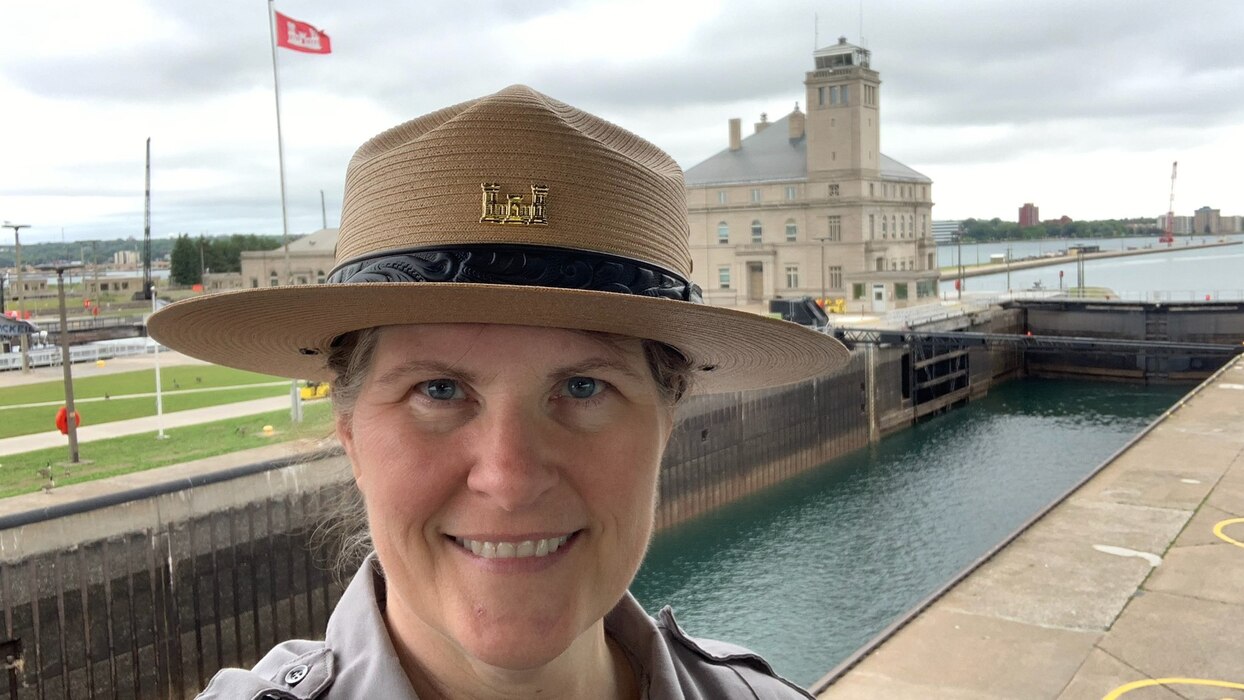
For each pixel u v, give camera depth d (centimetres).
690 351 169
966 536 3116
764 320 146
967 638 1103
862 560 2892
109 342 5600
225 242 12988
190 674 1802
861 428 4797
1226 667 1024
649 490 151
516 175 131
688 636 193
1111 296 8600
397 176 135
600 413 143
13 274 12131
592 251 133
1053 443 4675
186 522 1803
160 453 2422
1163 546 1433
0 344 5212
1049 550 1421
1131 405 5753
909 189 8706
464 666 146
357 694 137
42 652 1587
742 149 8781
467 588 135
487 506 133
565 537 140
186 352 176
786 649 2245
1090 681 998
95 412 3123
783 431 4088
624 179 139
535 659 134
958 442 4812
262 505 1923
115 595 1695
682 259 156
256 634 1900
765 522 3378
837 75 7712
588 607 142
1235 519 1569
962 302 7344
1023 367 7262
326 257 8894
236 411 3097
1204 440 2269
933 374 5697
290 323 147
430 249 131
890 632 1117
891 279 7338
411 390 140
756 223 8194
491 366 135
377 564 168
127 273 16575
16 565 1558
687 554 3019
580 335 138
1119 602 1209
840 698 965
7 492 2045
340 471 209
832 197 7806
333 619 156
